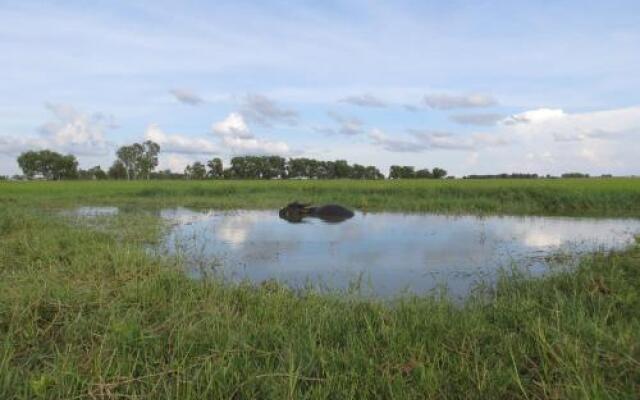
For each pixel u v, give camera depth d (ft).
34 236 28.07
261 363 12.00
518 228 38.40
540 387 10.45
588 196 51.44
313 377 11.23
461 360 11.62
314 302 16.61
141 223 40.19
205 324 14.16
